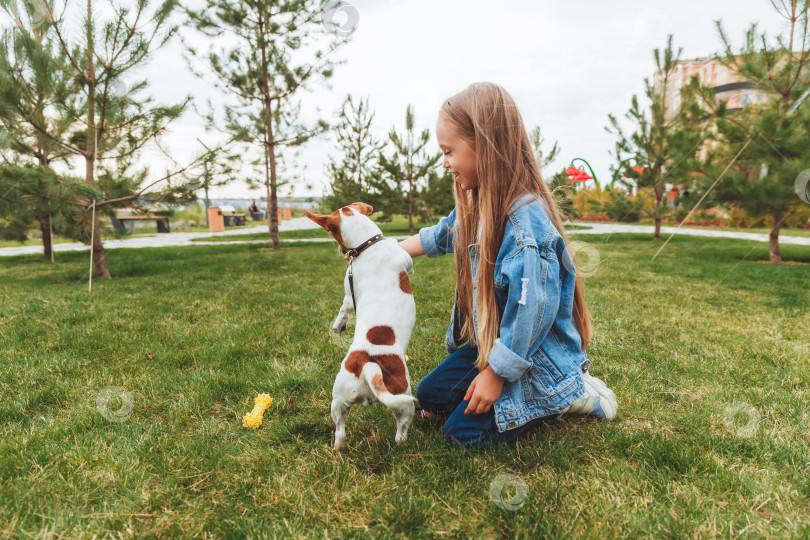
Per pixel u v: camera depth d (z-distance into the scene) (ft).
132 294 15.30
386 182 39.37
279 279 17.97
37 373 7.86
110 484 4.89
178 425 6.17
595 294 14.02
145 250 34.32
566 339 5.38
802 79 19.95
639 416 6.24
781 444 5.42
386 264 5.41
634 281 16.75
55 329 10.65
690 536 4.03
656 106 31.76
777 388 7.04
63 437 5.78
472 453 5.32
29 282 19.53
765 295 14.12
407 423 5.28
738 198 22.21
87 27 17.21
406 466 5.06
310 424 6.10
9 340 9.84
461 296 5.96
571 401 5.27
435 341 9.38
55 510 4.43
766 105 22.62
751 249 27.53
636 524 4.14
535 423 5.75
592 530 4.06
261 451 5.48
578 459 5.24
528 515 4.25
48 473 4.98
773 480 4.77
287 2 26.71
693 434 5.74
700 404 6.55
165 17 17.99
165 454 5.33
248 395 7.03
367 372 4.76
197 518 4.36
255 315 11.82
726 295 14.05
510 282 4.65
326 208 40.63
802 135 19.62
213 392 7.09
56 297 14.79
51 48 17.83
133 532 4.17
